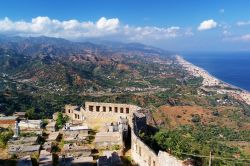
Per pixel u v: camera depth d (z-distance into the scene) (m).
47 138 50.62
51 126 55.97
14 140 47.69
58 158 42.16
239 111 190.38
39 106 173.00
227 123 165.88
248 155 89.12
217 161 56.03
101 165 39.19
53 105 183.12
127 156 44.25
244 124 165.00
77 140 48.25
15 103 168.38
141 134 50.66
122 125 50.19
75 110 67.69
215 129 151.38
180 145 54.69
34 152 43.44
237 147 113.19
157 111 177.62
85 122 61.19
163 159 33.84
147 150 38.41
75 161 40.31
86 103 63.94
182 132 126.50
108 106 62.72
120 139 47.22
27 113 72.88
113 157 40.78
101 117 62.81
